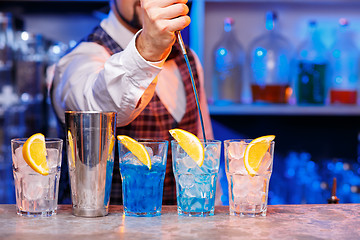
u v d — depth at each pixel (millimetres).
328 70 2344
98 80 1165
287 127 2602
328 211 1057
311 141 2609
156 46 1048
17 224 935
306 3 2438
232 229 915
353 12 2467
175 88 1656
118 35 1561
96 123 973
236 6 2438
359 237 873
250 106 2248
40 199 990
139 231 896
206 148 992
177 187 1021
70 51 1532
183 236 869
